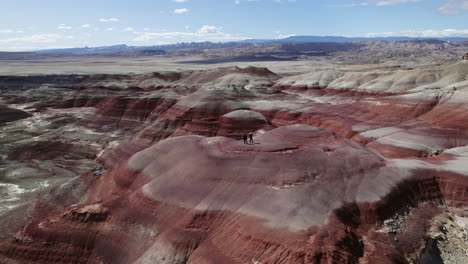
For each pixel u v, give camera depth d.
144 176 30.20
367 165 26.69
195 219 23.00
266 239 19.47
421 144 41.88
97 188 33.41
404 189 25.20
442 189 26.28
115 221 24.05
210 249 20.89
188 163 28.48
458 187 25.83
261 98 73.75
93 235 23.25
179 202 24.67
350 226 21.08
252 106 65.19
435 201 25.48
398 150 42.38
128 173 31.41
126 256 22.22
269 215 21.31
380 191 24.19
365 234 20.92
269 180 24.77
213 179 26.00
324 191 23.47
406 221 22.80
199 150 30.39
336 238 18.91
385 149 43.91
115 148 52.94
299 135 33.16
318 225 19.95
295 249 18.16
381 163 27.38
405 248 20.44
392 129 48.50
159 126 56.16
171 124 56.56
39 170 47.44
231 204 23.44
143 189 26.69
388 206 23.33
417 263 19.80
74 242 22.92
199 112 57.91
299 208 21.58
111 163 49.25
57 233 23.34
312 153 27.80
